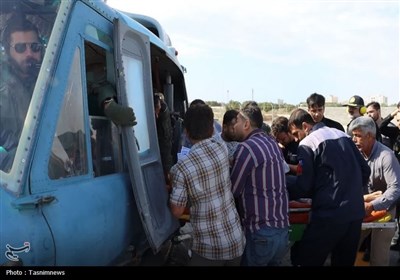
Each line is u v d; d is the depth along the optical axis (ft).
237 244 10.14
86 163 8.55
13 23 8.02
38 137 7.18
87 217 7.89
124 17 11.64
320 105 16.79
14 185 6.74
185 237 14.61
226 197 10.14
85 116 8.64
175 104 23.29
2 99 7.48
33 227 6.75
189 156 9.86
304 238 12.19
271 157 10.85
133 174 9.61
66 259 7.34
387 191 13.82
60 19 8.02
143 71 11.89
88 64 10.21
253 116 11.50
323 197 11.78
